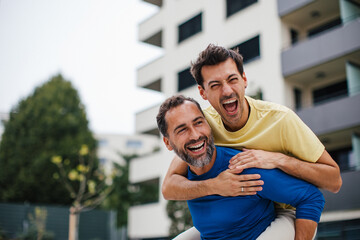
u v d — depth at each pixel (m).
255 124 2.08
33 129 21.11
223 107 2.01
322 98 13.44
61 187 20.47
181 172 2.22
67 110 22.16
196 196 2.00
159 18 18.41
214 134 2.23
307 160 1.93
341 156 12.94
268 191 1.88
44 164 20.45
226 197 1.96
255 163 1.89
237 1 14.84
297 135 1.95
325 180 1.91
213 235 2.07
